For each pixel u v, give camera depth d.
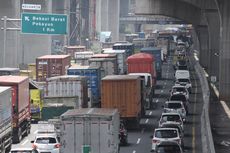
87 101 135.88
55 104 119.06
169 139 82.50
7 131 89.25
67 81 128.12
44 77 175.50
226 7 174.50
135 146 97.88
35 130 121.94
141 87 135.62
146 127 121.69
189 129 116.31
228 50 175.50
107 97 114.81
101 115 72.19
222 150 91.00
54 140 83.38
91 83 146.12
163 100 171.38
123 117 114.88
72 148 72.19
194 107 155.38
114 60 179.88
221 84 176.62
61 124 72.38
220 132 113.25
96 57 187.25
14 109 103.38
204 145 86.12
